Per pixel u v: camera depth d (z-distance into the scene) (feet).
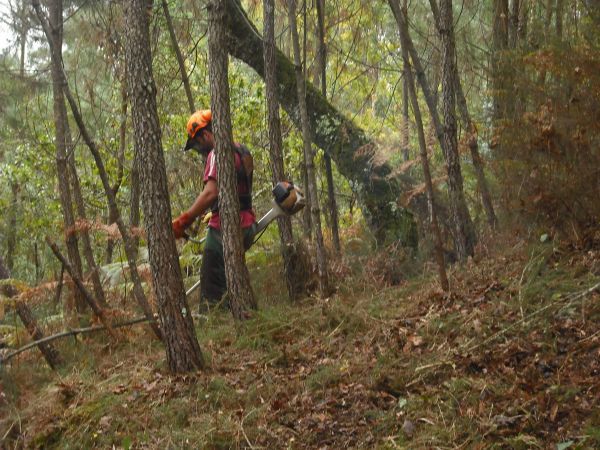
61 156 26.25
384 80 38.99
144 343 19.84
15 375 18.26
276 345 17.90
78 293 22.85
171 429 14.75
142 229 21.13
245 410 14.97
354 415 14.32
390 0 18.54
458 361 15.05
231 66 39.22
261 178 35.01
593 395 13.25
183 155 35.47
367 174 25.40
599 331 14.87
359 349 16.81
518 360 14.90
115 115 34.76
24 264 39.99
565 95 18.95
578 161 18.67
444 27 21.47
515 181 19.65
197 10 29.71
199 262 28.81
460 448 12.63
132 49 16.37
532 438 12.37
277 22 35.32
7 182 39.50
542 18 21.52
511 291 17.37
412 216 24.61
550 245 18.78
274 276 23.27
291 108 27.30
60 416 16.20
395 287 20.93
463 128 23.21
